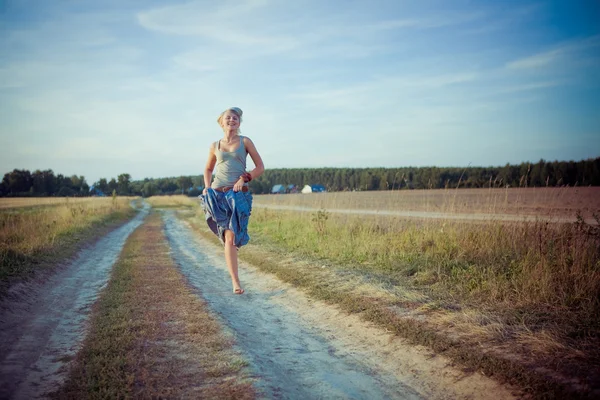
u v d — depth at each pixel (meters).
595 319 4.07
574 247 6.04
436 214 14.95
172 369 3.47
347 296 5.73
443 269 6.59
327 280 6.77
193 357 3.74
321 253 9.16
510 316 4.39
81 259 11.02
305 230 12.18
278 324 5.09
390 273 6.88
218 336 4.31
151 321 4.88
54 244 11.48
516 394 2.95
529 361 3.36
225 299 6.32
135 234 18.09
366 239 9.42
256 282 7.49
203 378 3.29
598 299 4.60
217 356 3.76
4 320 5.13
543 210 15.05
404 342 4.09
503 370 3.23
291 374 3.56
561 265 5.47
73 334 4.65
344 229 11.11
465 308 4.77
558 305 4.62
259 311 5.69
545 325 4.06
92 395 2.98
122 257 10.95
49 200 41.19
